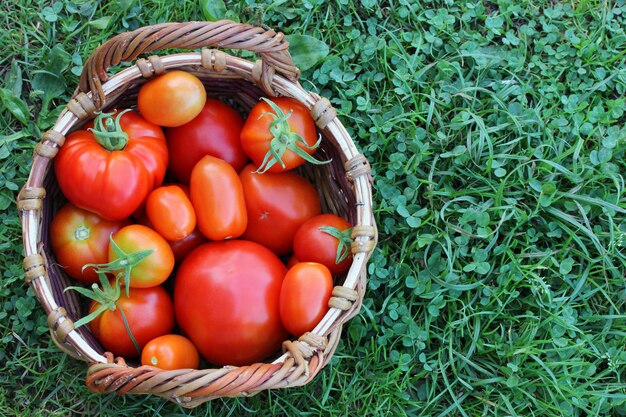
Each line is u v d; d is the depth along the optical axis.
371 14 1.59
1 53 1.50
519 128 1.50
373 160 1.53
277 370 1.07
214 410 1.43
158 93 1.20
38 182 1.16
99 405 1.41
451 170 1.50
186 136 1.31
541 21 1.60
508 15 1.60
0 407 1.39
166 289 1.38
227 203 1.20
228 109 1.35
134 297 1.22
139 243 1.16
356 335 1.44
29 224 1.14
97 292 1.15
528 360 1.48
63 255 1.25
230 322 1.20
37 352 1.41
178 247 1.30
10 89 1.48
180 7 1.55
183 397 1.07
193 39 1.11
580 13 1.62
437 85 1.56
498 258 1.50
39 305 1.42
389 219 1.49
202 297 1.21
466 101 1.54
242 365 1.27
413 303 1.46
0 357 1.42
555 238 1.52
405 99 1.53
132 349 1.24
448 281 1.45
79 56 1.51
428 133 1.51
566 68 1.59
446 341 1.45
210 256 1.24
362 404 1.45
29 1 1.52
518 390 1.44
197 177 1.21
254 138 1.25
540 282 1.44
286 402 1.42
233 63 1.25
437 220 1.46
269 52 1.16
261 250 1.27
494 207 1.48
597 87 1.57
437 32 1.57
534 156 1.53
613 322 1.48
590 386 1.47
